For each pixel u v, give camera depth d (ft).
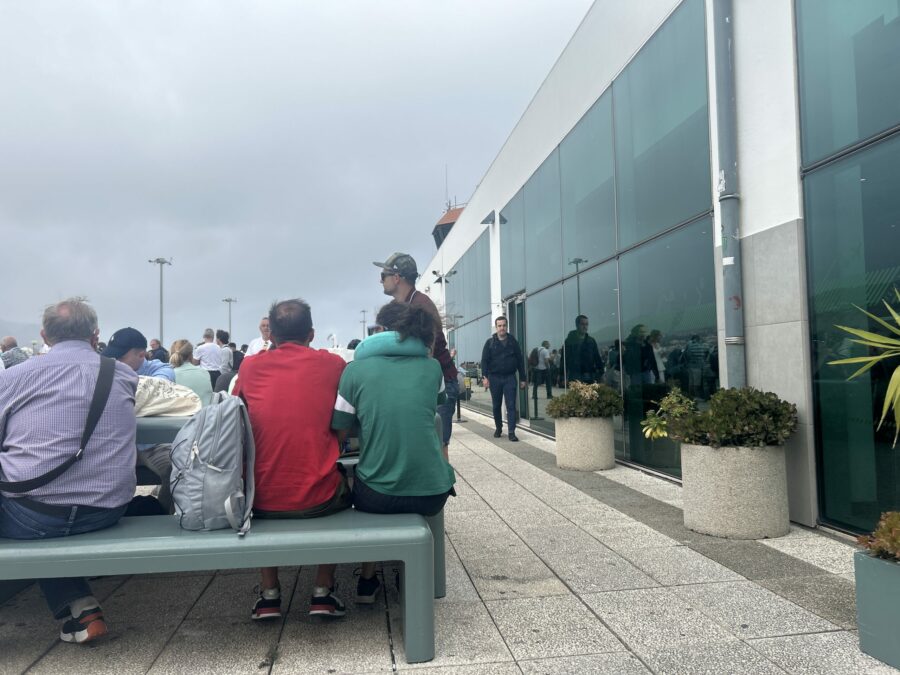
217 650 9.82
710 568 12.84
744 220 17.06
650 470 23.41
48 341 10.54
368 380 10.49
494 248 50.31
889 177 12.83
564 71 32.14
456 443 34.63
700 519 15.35
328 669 9.11
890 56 12.75
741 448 14.69
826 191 14.49
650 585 12.05
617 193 25.81
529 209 39.68
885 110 12.91
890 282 12.82
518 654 9.42
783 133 15.64
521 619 10.70
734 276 17.11
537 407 38.68
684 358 20.52
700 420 15.30
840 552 13.46
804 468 15.19
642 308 23.62
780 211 15.74
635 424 24.72
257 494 10.15
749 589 11.64
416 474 10.43
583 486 21.79
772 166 16.01
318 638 10.21
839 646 9.31
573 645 9.66
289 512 10.12
